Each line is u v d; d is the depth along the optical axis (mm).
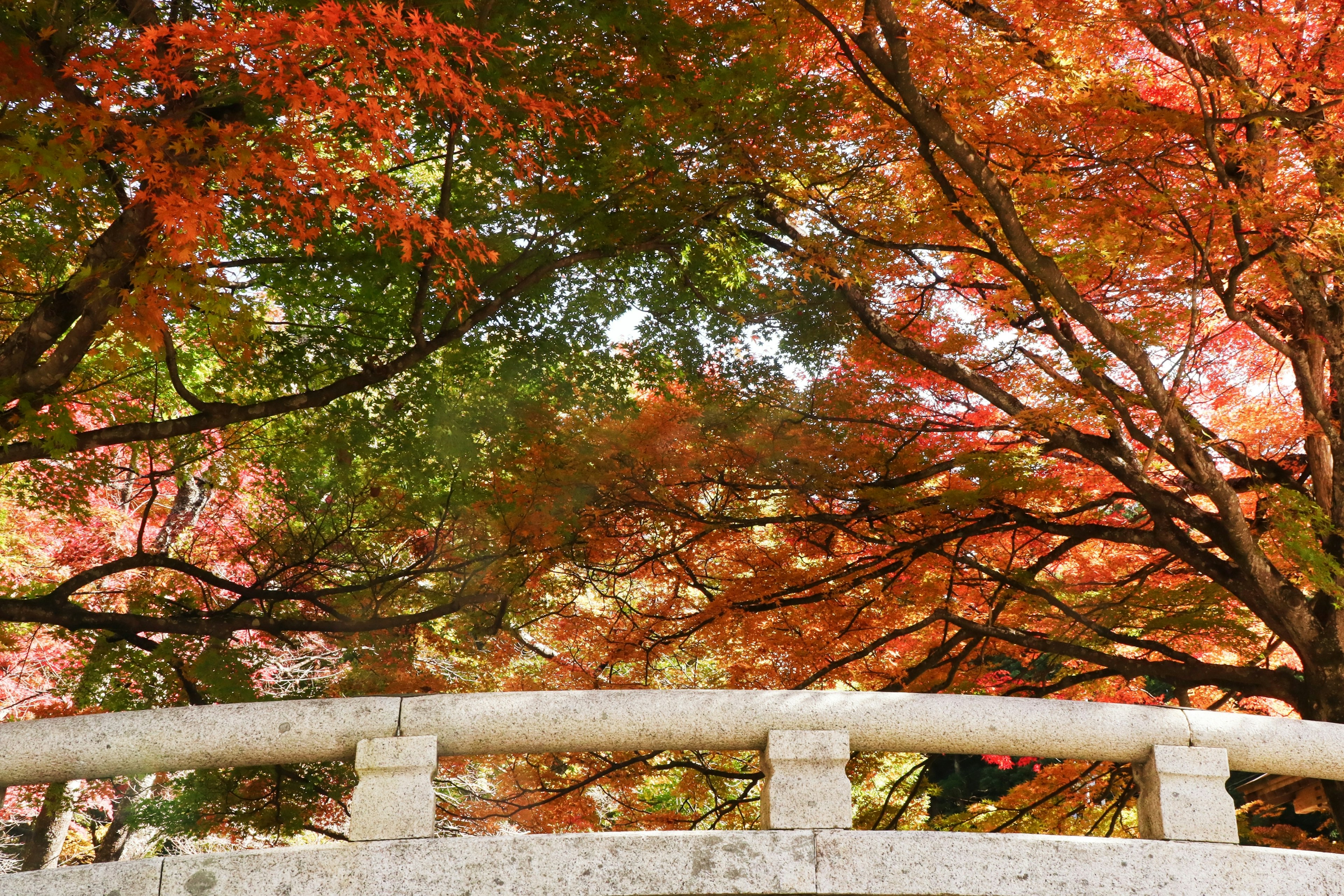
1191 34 6738
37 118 4316
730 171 7992
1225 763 3949
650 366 9242
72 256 6539
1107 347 6625
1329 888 3730
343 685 8625
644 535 9641
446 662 10617
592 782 8562
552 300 8500
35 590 11266
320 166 5012
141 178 4773
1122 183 7094
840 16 7152
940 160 7703
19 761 3438
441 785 12492
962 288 9258
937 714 3955
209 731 3582
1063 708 4027
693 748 3906
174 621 7496
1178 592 8031
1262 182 6527
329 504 9039
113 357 5660
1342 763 4043
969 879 3633
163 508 12719
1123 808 9453
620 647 9469
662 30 6508
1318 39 6812
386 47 4945
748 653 9664
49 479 8547
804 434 8906
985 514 8672
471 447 8508
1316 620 7398
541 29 6586
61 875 3383
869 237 8047
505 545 8633
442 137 7617
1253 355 8797
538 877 3510
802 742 3809
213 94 5262
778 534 9797
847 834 3668
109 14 5277
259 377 8414
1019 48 6535
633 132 6996
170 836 8461
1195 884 3701
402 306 8250
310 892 3422
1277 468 8461
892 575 9023
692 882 3553
